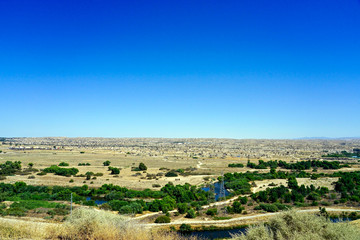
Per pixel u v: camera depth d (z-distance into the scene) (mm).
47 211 47875
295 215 13992
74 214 16453
